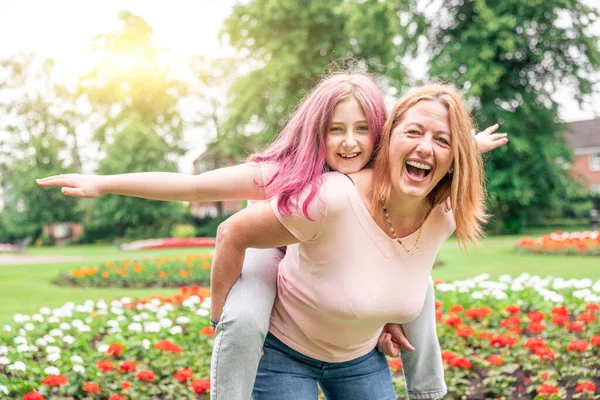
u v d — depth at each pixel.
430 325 2.67
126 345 5.02
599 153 49.78
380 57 29.77
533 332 5.05
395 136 2.05
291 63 28.61
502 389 4.21
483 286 6.72
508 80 28.50
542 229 32.16
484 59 26.86
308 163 2.10
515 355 4.62
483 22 27.02
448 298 6.42
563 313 4.98
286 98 29.78
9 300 9.67
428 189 2.07
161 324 5.68
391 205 2.12
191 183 2.19
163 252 23.78
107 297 10.05
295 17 29.78
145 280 12.21
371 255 2.12
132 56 41.56
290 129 2.26
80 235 39.22
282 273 2.30
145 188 2.18
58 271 14.80
